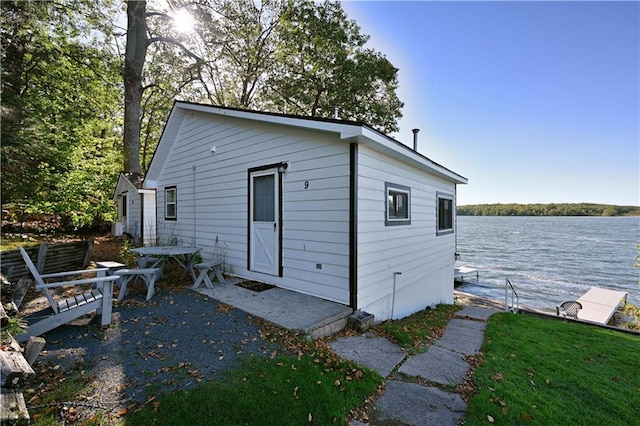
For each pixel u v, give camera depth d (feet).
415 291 22.40
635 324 38.50
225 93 58.34
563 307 33.42
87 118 37.73
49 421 6.33
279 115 16.03
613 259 101.30
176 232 27.35
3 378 5.24
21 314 12.39
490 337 15.33
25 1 25.53
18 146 24.93
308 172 16.28
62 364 8.69
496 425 7.31
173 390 7.55
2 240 27.50
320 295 15.75
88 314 12.79
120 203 46.96
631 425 7.67
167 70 55.01
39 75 32.32
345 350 11.29
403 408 7.84
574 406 8.48
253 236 19.57
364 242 15.21
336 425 6.86
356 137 13.46
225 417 6.68
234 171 20.98
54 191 31.37
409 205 20.90
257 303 14.69
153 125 67.46
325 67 51.80
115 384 7.74
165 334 10.98
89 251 21.54
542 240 163.63
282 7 52.95
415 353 11.73
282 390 7.79
